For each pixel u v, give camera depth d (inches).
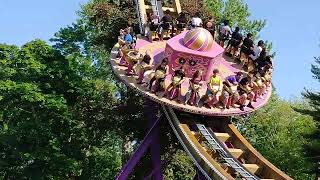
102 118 1740.9
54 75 1669.5
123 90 1824.6
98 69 2031.3
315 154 1683.1
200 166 1022.4
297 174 2021.4
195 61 1232.8
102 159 1819.6
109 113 1726.1
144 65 1173.1
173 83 1129.4
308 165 1929.1
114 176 1856.5
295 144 2075.5
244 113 1165.7
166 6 1752.0
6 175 1605.6
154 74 1141.1
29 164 1582.2
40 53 1700.3
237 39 1424.7
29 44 1681.8
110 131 1824.6
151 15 1528.1
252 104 1201.4
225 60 1413.6
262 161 1042.1
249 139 2265.0
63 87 1680.6
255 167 1037.2
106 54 2049.7
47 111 1616.6
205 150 1039.0
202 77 1248.8
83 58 1844.2
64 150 1675.7
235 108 1170.0
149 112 1385.3
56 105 1569.9
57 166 1565.0
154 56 1332.4
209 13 1862.7
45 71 1651.1
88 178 1782.7
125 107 1694.1
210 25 1471.5
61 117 1620.3
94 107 1755.7
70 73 1686.8
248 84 1188.5
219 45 1385.3
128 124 1718.8
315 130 1731.1
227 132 1168.8
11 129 1588.3
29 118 1601.9
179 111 1178.0
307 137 1742.1
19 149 1578.5
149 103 1390.3
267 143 2226.9
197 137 1120.8
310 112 1761.8
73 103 1731.1
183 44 1245.7
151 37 1439.5
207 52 1242.0
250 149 1086.4
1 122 1683.1
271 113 2303.2
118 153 2054.6
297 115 2362.2
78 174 1691.7
